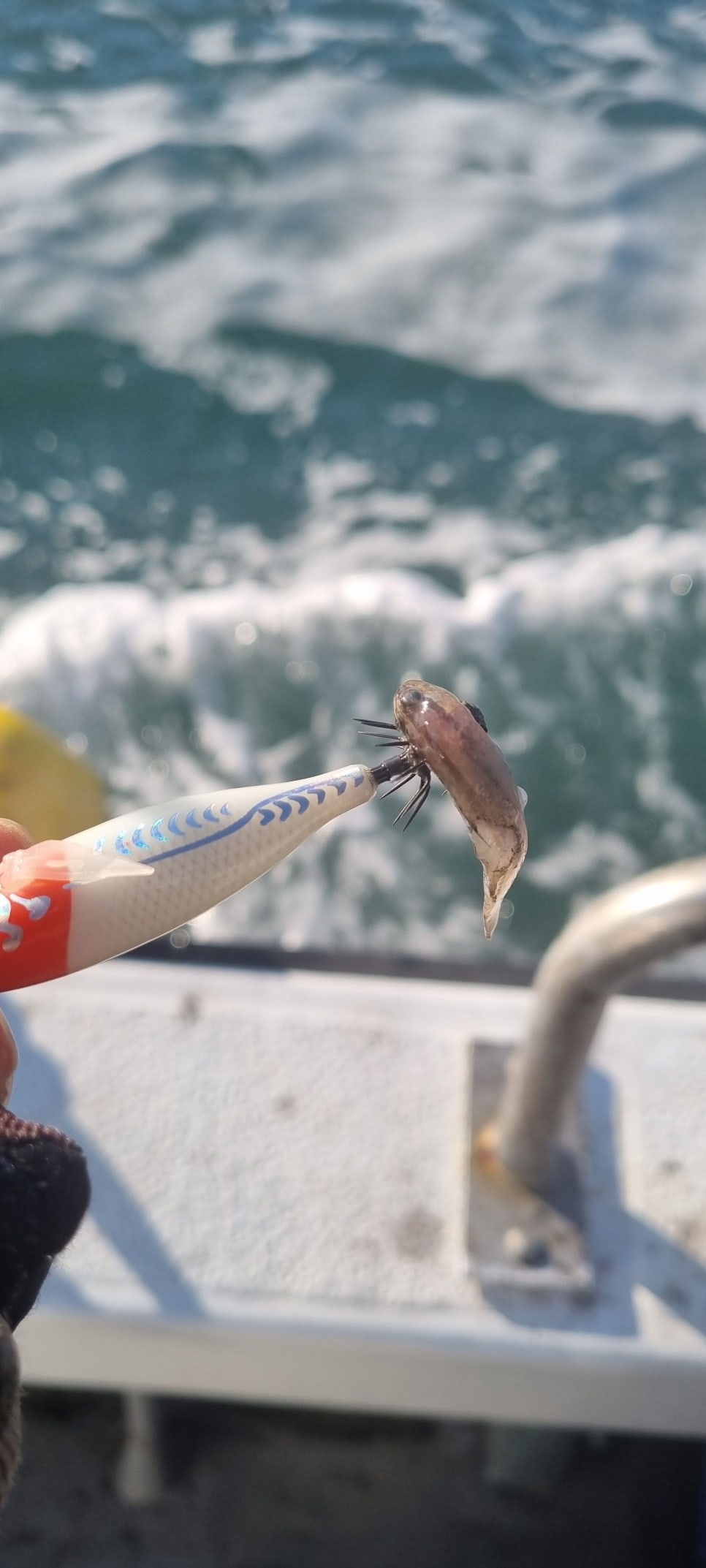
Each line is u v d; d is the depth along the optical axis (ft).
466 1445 8.17
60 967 3.35
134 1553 7.75
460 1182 6.48
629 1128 6.77
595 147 32.68
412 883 18.70
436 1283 6.22
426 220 30.55
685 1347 6.05
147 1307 6.11
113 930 3.35
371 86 34.37
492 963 7.54
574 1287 6.19
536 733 20.80
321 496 24.41
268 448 25.38
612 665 21.57
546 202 31.09
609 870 19.42
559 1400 6.16
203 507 24.23
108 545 23.43
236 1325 6.09
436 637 21.76
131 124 32.91
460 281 28.96
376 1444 8.16
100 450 25.29
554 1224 6.34
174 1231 6.35
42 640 21.52
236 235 30.04
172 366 26.89
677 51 35.70
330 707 20.97
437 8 36.73
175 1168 6.56
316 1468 8.05
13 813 6.42
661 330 27.96
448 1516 7.88
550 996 5.51
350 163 32.01
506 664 21.58
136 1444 7.75
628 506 24.21
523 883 19.20
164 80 34.40
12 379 26.55
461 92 34.19
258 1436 8.14
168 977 7.32
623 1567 7.66
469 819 3.60
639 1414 6.17
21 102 33.58
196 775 20.12
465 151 32.48
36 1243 2.78
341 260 29.53
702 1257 6.33
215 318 27.91
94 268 29.01
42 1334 6.15
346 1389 6.24
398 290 28.66
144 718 20.79
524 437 25.57
